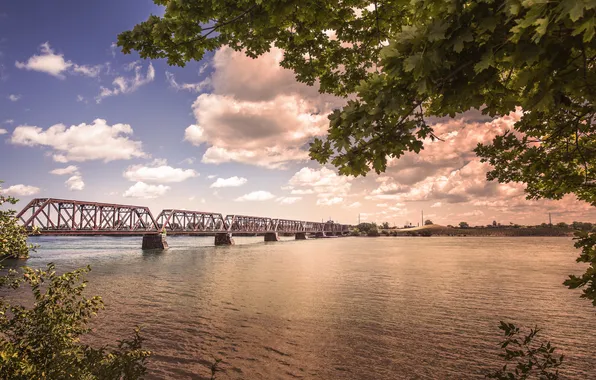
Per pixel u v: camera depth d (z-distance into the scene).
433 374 12.12
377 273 39.97
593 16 1.19
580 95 1.67
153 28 4.01
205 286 30.20
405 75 1.95
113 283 31.81
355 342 15.41
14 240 5.64
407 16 3.98
